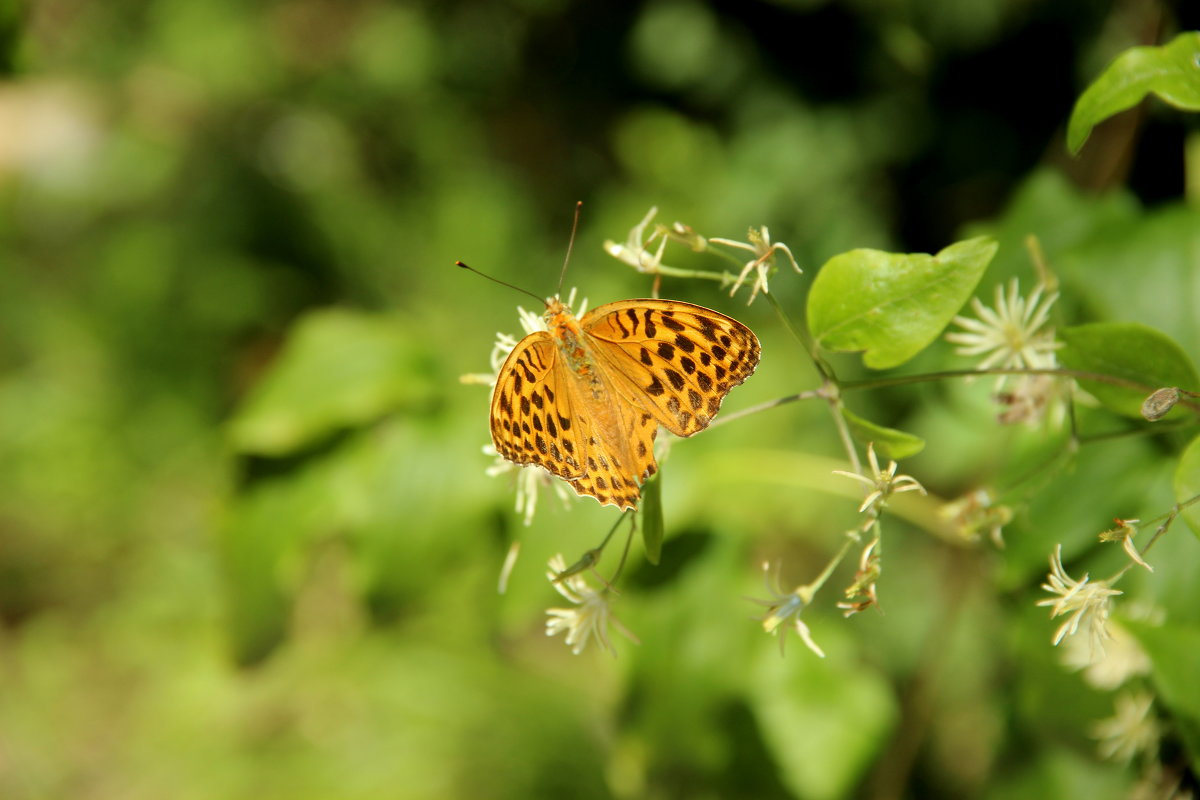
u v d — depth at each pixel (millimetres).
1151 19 1097
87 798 1597
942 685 1230
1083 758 1065
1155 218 1037
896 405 1222
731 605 1093
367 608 1108
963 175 1294
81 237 2447
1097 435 1024
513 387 1038
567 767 1377
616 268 1650
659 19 1550
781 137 1454
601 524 1081
